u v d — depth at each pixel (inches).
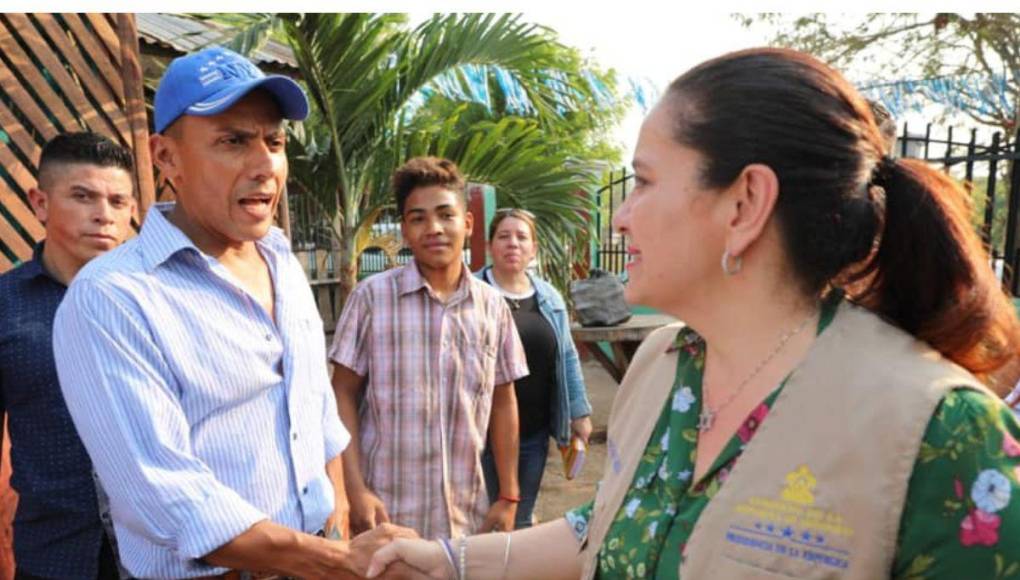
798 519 32.9
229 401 60.2
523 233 125.9
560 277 276.7
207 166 59.7
